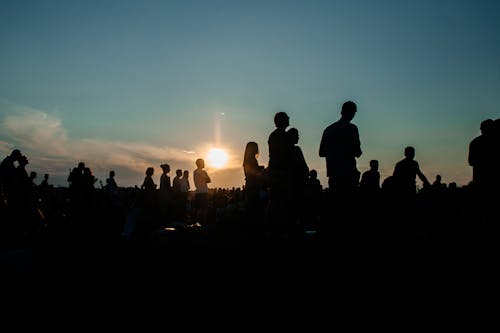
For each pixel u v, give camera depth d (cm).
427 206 1220
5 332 388
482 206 822
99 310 454
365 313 429
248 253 819
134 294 524
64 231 855
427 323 396
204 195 1611
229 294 511
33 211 1077
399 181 945
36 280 602
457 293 501
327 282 563
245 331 381
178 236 1112
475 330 375
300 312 435
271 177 864
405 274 610
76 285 577
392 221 888
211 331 382
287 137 868
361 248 759
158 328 392
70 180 1339
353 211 788
